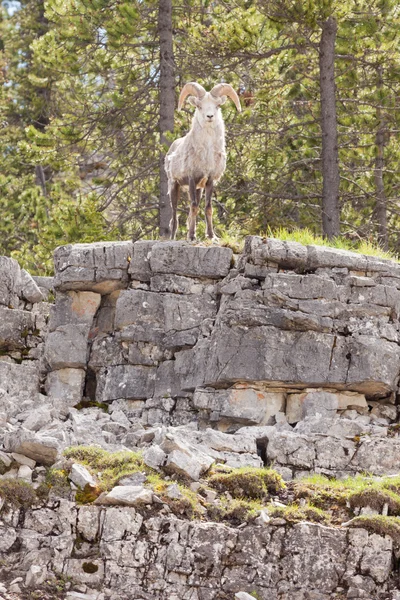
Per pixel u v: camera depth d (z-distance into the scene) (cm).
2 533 3391
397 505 3562
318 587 3331
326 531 3397
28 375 4881
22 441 3675
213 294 4841
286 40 7956
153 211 8256
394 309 4650
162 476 3706
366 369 4434
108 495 3469
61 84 8588
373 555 3356
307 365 4444
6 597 3169
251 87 8031
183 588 3325
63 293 5019
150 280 4922
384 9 7381
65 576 3325
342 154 7950
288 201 7950
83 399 4897
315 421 4247
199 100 5003
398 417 4584
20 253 7850
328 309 4538
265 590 3322
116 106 7831
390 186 8088
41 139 8012
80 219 7319
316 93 7900
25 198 9056
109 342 4897
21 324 5122
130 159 8144
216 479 3712
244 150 7912
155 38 8031
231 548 3381
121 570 3347
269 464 4069
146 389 4725
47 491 3553
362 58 7612
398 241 8344
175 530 3397
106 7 7831
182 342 4734
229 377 4425
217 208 7731
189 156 5112
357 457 4059
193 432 4094
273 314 4497
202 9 8000
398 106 7794
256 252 4669
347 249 5191
